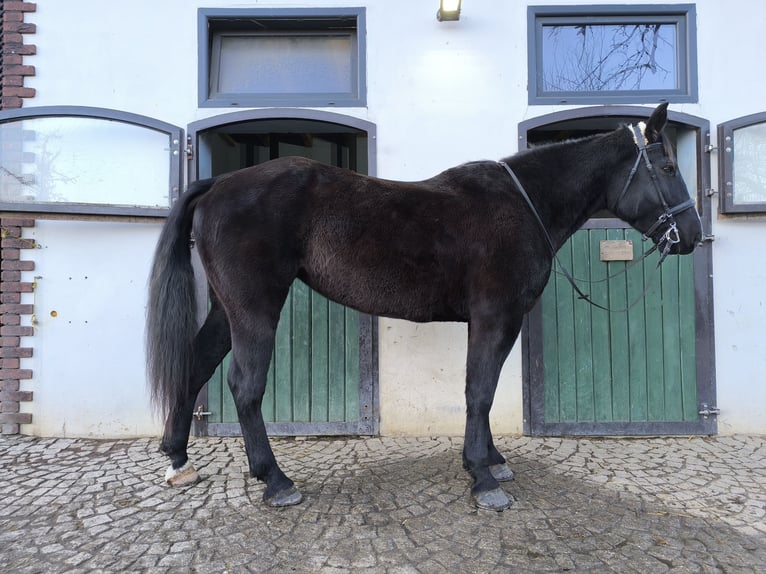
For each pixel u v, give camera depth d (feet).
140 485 7.34
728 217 9.80
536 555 5.44
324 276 6.68
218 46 10.40
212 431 9.81
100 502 6.77
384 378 9.87
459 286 6.81
